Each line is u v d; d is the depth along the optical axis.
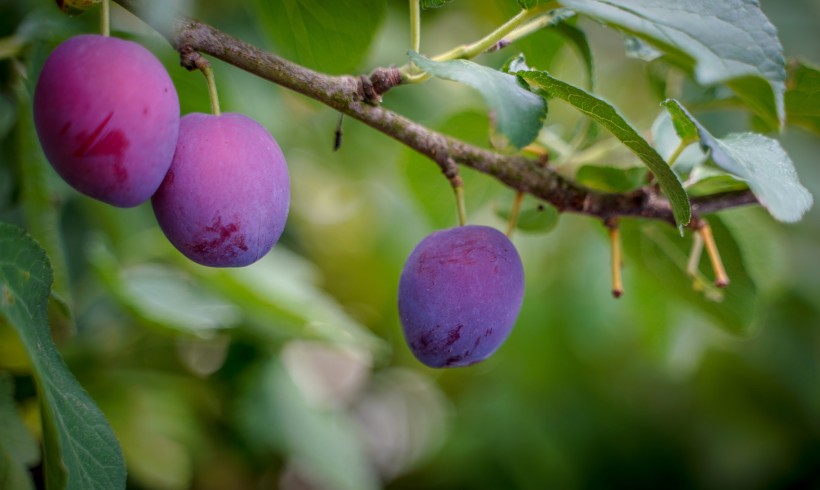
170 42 0.56
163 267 0.79
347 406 1.26
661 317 0.85
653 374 1.09
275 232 0.57
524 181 0.62
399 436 1.28
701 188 0.64
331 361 1.26
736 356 1.08
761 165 0.57
